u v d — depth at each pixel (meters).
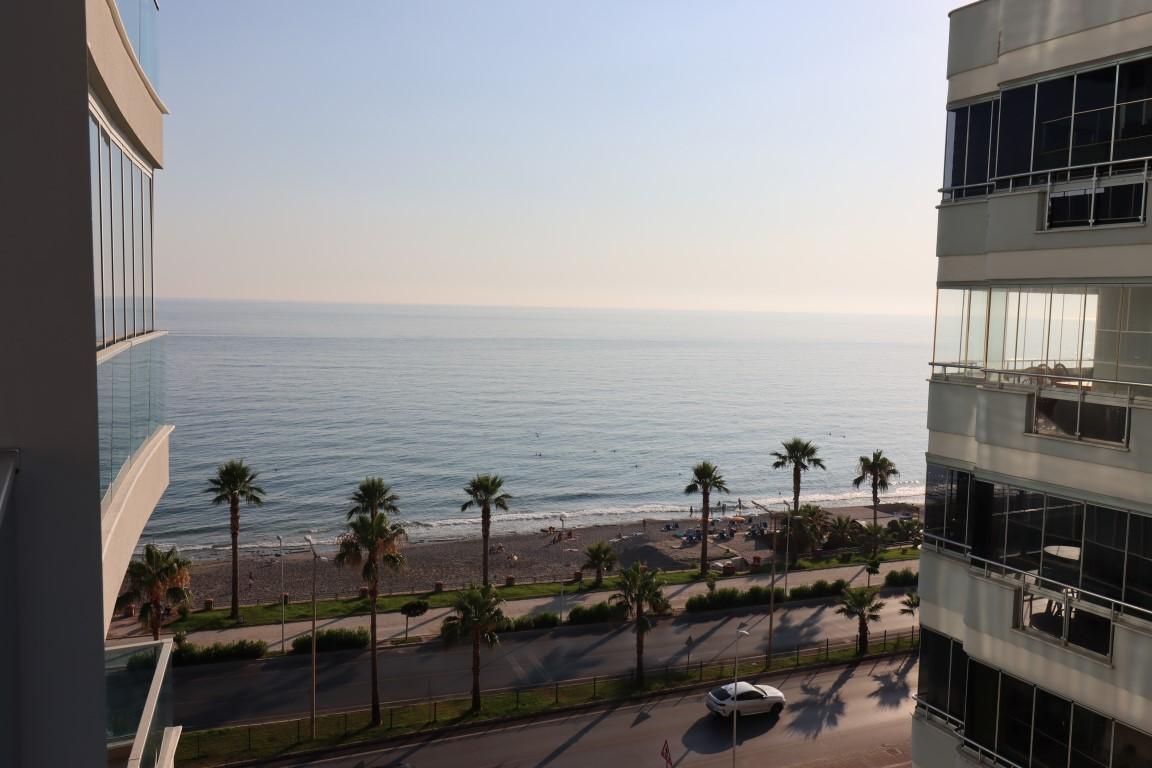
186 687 42.28
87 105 6.06
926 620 15.22
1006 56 13.30
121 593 54.59
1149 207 11.33
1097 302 12.21
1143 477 11.31
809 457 78.38
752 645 49.25
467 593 40.47
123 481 9.30
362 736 36.81
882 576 64.94
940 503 15.01
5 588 5.89
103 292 8.20
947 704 14.74
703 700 41.41
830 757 35.38
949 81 14.73
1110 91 11.80
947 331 14.88
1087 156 12.12
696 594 58.72
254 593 67.38
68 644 6.11
